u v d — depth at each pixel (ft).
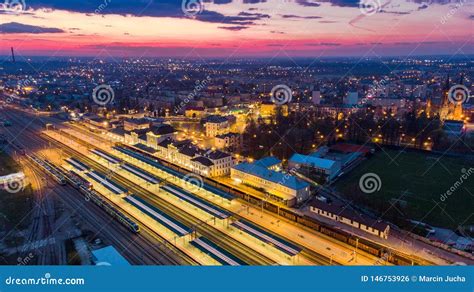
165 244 277.85
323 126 643.45
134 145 590.55
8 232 297.33
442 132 583.99
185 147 501.15
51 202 361.30
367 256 257.96
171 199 370.53
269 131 601.21
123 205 352.08
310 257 256.93
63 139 654.12
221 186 402.52
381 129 611.88
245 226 293.43
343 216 306.96
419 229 296.51
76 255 260.42
